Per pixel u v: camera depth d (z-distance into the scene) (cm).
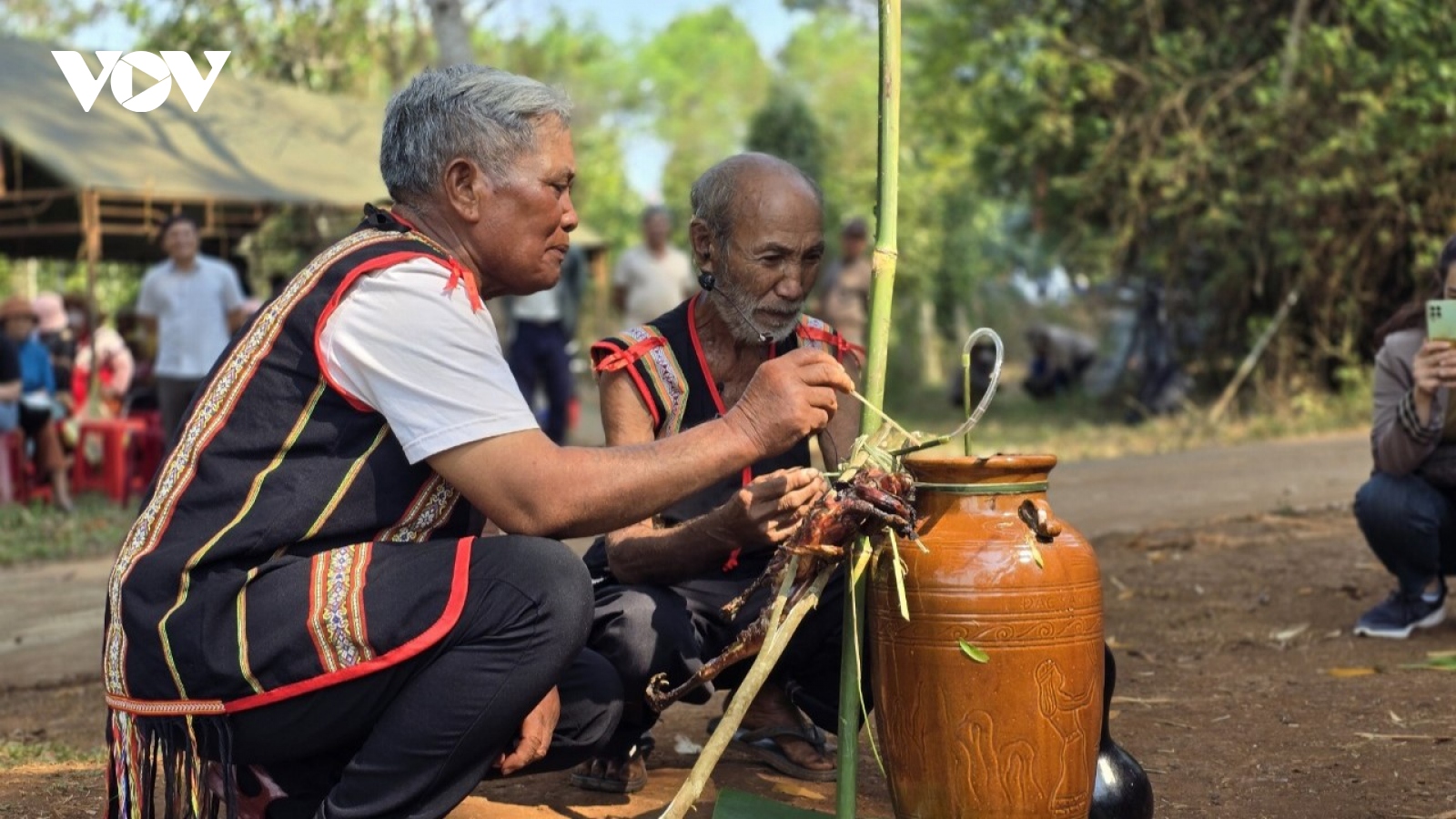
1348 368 1260
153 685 244
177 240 932
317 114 1426
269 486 244
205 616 239
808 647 312
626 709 309
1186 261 1315
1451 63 1170
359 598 240
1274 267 1266
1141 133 1260
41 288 2088
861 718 310
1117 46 1329
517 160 252
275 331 247
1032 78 1289
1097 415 1463
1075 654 243
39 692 509
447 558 244
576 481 240
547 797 322
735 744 353
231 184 1184
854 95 3114
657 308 1066
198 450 246
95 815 322
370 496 246
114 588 248
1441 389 427
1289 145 1221
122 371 1122
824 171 2148
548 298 1052
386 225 258
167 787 245
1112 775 271
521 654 244
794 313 308
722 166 309
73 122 1157
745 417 246
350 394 244
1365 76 1186
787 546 246
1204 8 1306
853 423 331
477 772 250
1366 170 1195
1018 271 2280
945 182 2064
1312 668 430
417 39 1817
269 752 249
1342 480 837
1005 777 241
